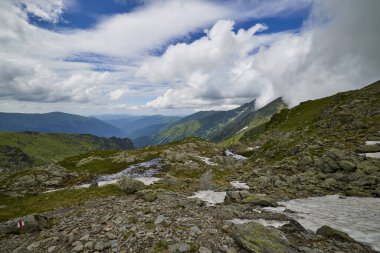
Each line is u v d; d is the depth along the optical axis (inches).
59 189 2588.6
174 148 4862.2
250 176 2206.0
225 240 689.0
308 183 1702.8
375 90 4810.5
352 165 1727.4
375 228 886.4
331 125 3417.8
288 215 1078.4
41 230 1004.6
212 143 5900.6
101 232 812.6
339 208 1186.0
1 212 1772.9
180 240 686.5
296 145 2878.9
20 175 3006.9
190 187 2017.7
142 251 642.2
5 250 840.3
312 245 703.7
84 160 3954.2
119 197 1769.2
